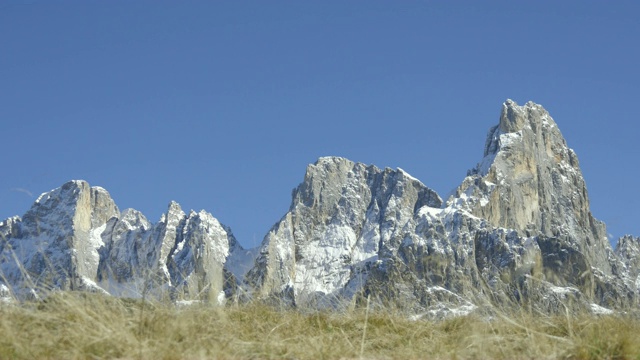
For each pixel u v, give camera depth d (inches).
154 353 452.1
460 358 504.7
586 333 529.0
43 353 452.8
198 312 551.8
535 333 538.3
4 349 448.5
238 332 549.3
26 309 522.3
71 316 508.4
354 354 515.8
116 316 515.2
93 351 451.8
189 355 462.9
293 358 493.0
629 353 486.9
